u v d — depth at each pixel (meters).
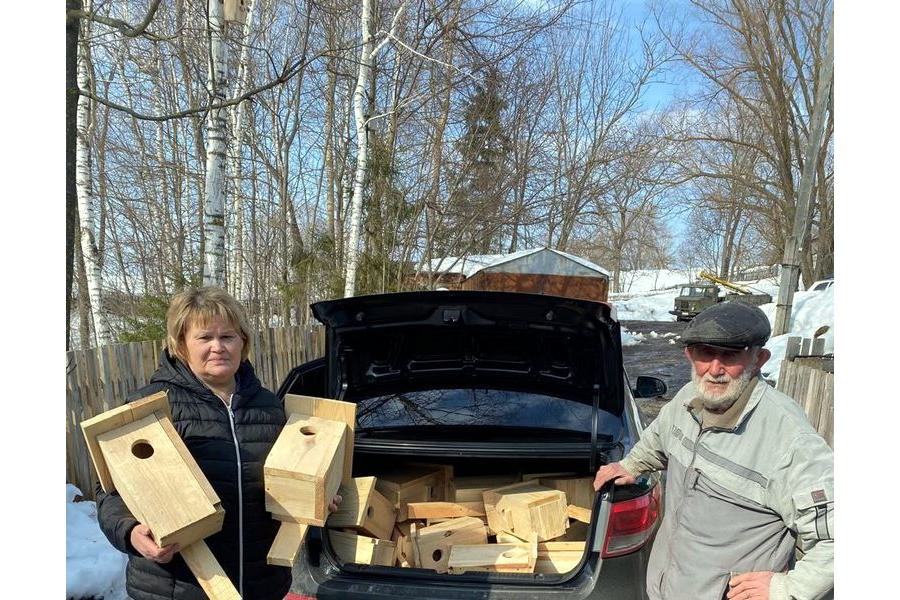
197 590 1.56
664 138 19.47
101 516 1.48
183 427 1.59
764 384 1.59
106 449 1.45
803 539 1.45
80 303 9.01
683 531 1.64
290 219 11.64
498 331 2.60
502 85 10.43
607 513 1.95
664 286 50.97
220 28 5.22
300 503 1.62
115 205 10.48
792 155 22.02
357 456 2.69
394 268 9.62
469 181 10.45
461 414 2.66
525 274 10.67
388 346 2.75
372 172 9.36
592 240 30.81
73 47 3.68
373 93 9.36
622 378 2.46
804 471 1.44
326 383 2.56
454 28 9.02
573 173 14.12
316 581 2.02
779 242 22.81
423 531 2.38
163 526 1.38
